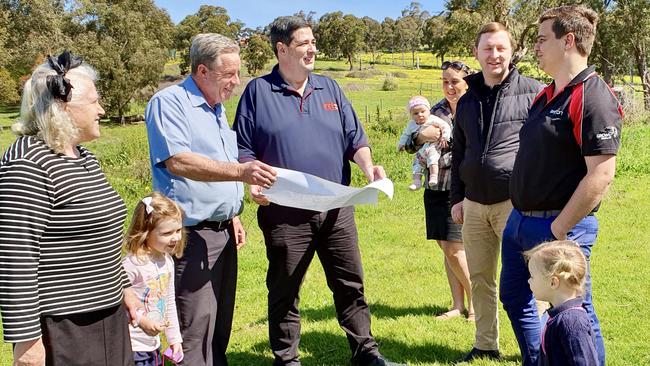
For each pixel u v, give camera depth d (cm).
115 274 265
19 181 230
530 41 2483
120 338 271
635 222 826
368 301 571
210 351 373
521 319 358
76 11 4753
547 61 325
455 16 2906
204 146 353
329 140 395
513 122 382
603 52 3159
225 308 389
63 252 244
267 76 400
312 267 711
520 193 336
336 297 418
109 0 5125
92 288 253
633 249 700
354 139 415
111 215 258
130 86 4706
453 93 478
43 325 243
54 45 4325
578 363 271
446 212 478
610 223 827
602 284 579
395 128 2070
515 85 386
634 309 507
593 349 273
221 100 365
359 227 902
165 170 357
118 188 1313
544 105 330
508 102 384
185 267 361
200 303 364
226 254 379
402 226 897
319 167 390
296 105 391
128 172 1462
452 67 476
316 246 409
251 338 493
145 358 339
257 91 395
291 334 408
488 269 406
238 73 362
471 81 399
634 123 1991
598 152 299
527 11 2625
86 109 255
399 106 4062
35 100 241
